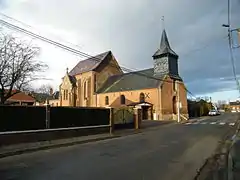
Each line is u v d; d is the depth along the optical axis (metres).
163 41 53.22
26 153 13.16
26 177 8.09
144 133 23.95
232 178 7.81
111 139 19.50
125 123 25.89
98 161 10.62
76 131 19.09
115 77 61.09
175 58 53.53
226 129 26.72
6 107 14.67
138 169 9.03
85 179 7.76
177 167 9.37
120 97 53.72
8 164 10.29
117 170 8.90
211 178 7.86
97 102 58.72
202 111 68.81
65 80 67.94
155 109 47.38
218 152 12.77
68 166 9.66
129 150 13.58
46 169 9.20
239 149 13.59
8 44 23.80
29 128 15.80
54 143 15.97
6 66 23.44
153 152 12.76
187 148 14.07
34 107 16.23
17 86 24.95
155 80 50.00
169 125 33.94
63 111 18.34
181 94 53.81
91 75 60.56
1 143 14.05
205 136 20.30
